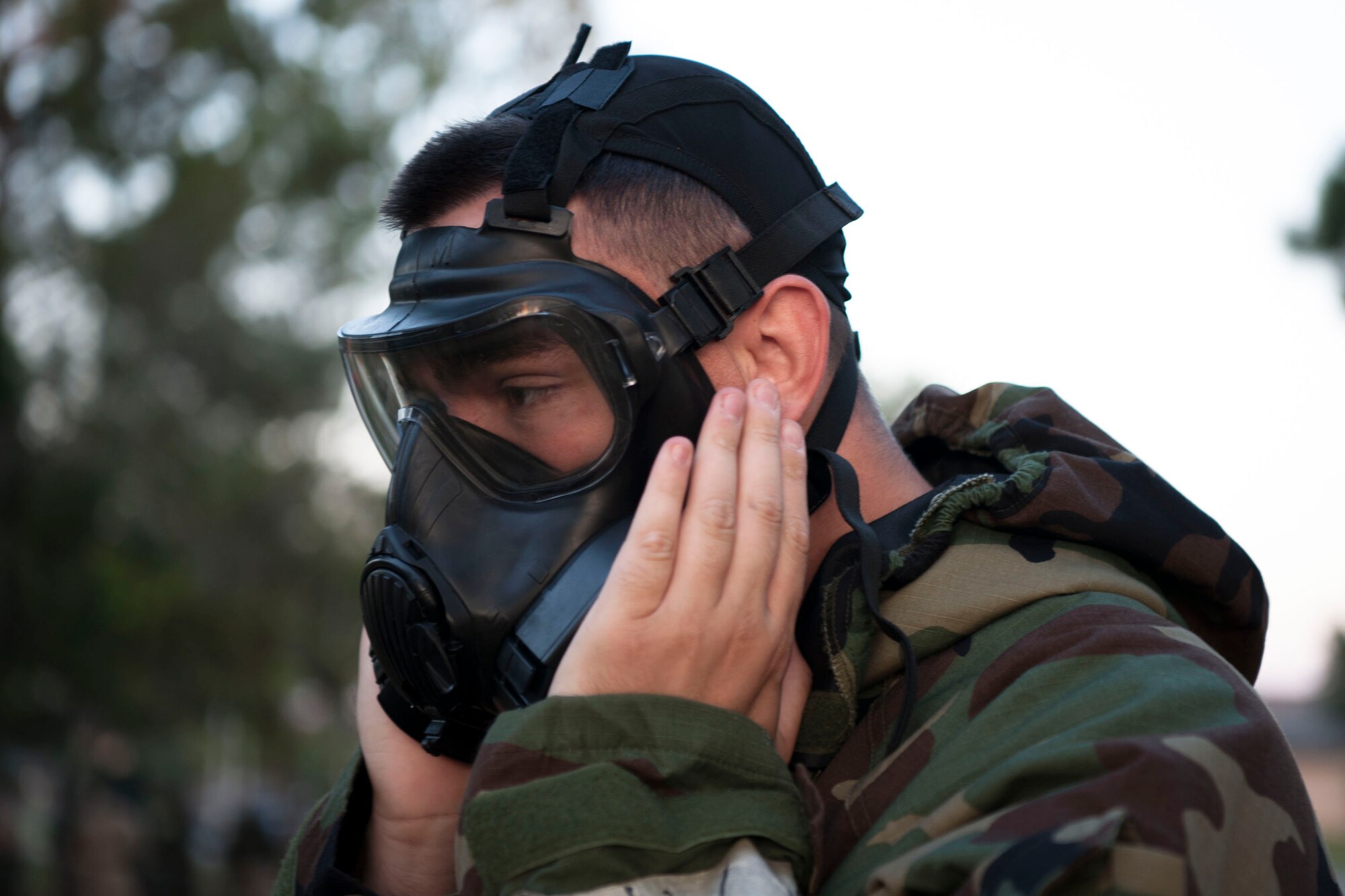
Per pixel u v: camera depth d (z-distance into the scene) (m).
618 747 0.94
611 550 1.06
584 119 1.17
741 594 0.99
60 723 13.53
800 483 1.05
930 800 0.95
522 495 1.09
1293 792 0.93
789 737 1.07
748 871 0.90
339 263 16.19
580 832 0.90
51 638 12.03
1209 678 0.96
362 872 1.30
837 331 1.27
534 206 1.12
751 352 1.20
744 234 1.19
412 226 1.21
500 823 0.92
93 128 12.09
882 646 1.11
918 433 1.45
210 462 17.33
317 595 19.72
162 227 14.14
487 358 1.10
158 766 19.41
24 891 12.41
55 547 11.95
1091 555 1.15
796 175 1.26
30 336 14.11
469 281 1.12
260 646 17.72
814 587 1.12
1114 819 0.79
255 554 19.12
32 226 12.98
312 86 13.55
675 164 1.17
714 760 0.95
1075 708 0.95
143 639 14.52
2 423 11.65
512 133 1.18
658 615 0.98
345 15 13.00
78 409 15.23
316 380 18.28
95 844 12.76
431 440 1.11
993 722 0.98
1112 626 1.03
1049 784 0.88
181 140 12.97
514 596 1.06
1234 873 0.85
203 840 15.20
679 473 1.00
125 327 15.42
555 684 0.99
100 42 11.84
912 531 1.16
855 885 0.94
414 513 1.10
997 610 1.09
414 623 1.08
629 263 1.14
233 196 13.88
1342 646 30.39
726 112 1.23
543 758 0.94
